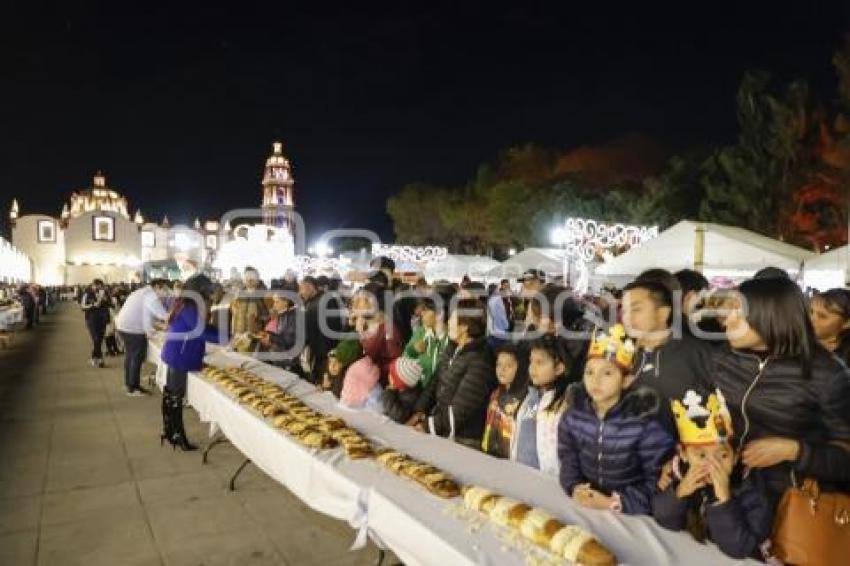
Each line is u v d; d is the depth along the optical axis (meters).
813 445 1.79
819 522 1.74
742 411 1.94
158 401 7.24
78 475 4.54
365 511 2.45
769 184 25.14
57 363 10.61
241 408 3.93
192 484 4.35
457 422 3.18
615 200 33.38
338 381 4.24
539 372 2.74
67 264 67.44
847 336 2.82
